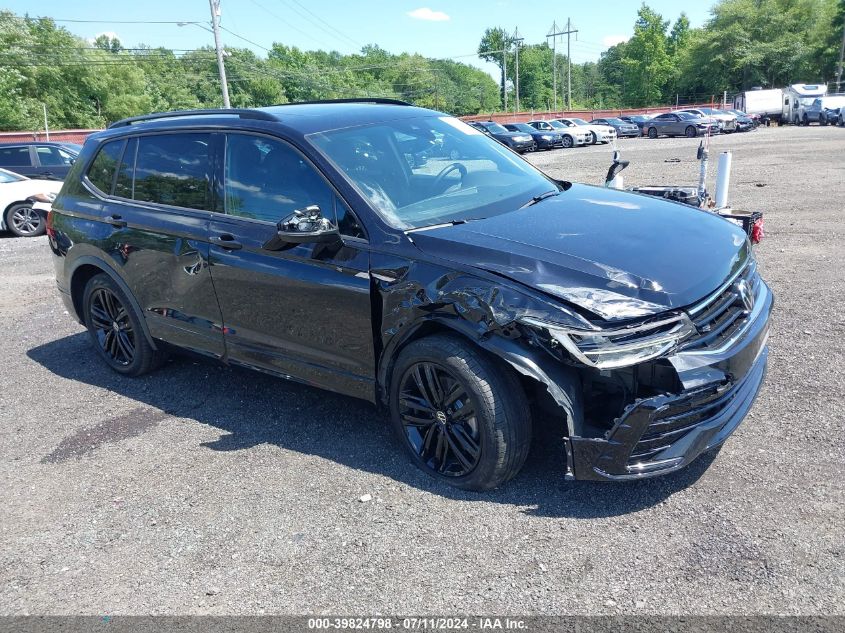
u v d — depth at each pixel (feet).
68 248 16.87
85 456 13.30
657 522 9.72
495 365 10.08
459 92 434.30
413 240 10.90
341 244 11.46
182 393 16.01
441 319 10.30
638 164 65.16
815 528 9.26
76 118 210.59
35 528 11.01
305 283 11.99
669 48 349.00
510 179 13.74
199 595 9.12
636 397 9.53
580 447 9.57
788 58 253.44
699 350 9.45
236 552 9.96
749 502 9.95
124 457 13.14
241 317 13.44
